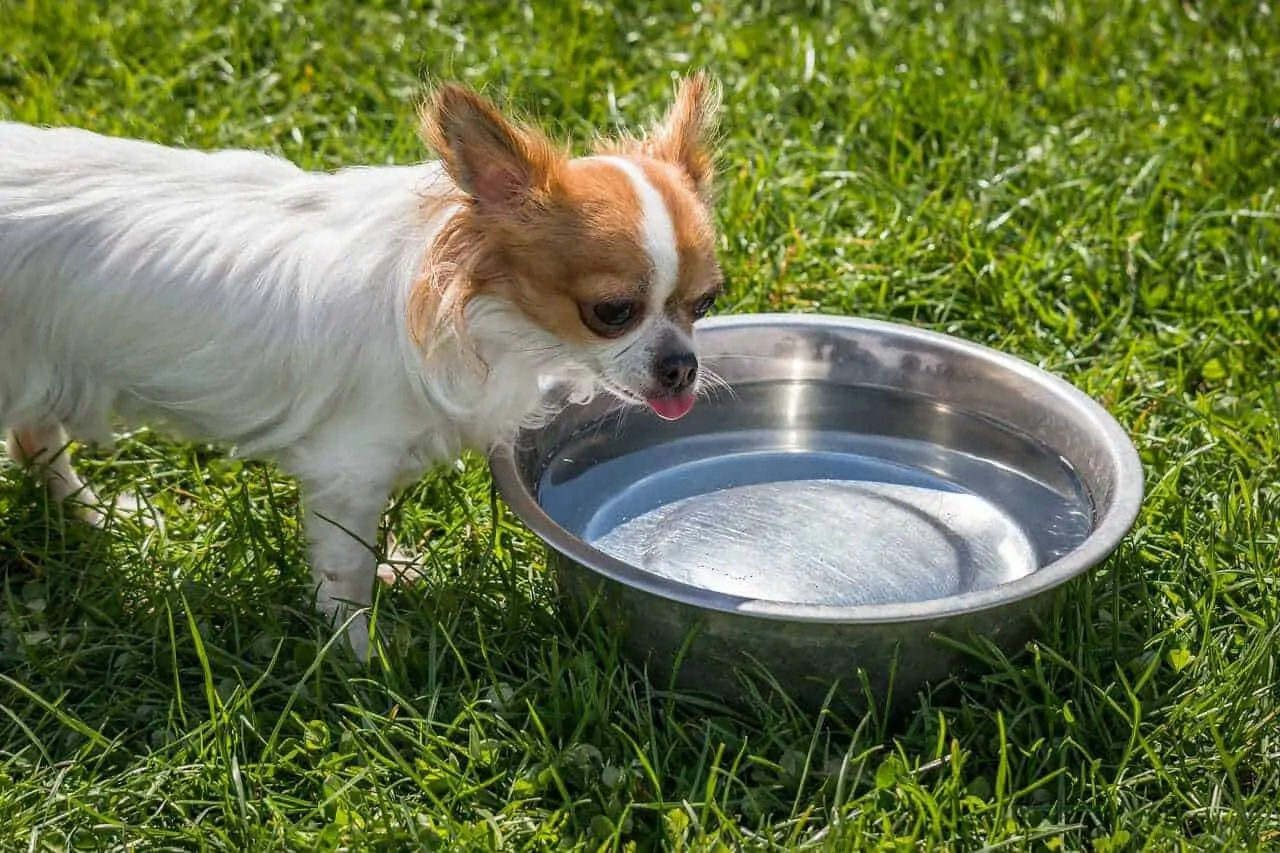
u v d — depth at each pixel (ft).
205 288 3.67
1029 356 4.45
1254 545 3.91
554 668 3.68
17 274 3.68
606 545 3.90
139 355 3.72
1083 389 4.34
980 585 3.84
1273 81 5.14
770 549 3.91
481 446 3.82
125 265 3.67
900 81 5.15
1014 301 4.52
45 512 3.94
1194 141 4.94
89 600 3.86
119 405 3.81
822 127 5.08
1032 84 5.22
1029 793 3.60
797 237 4.64
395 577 3.93
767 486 4.06
